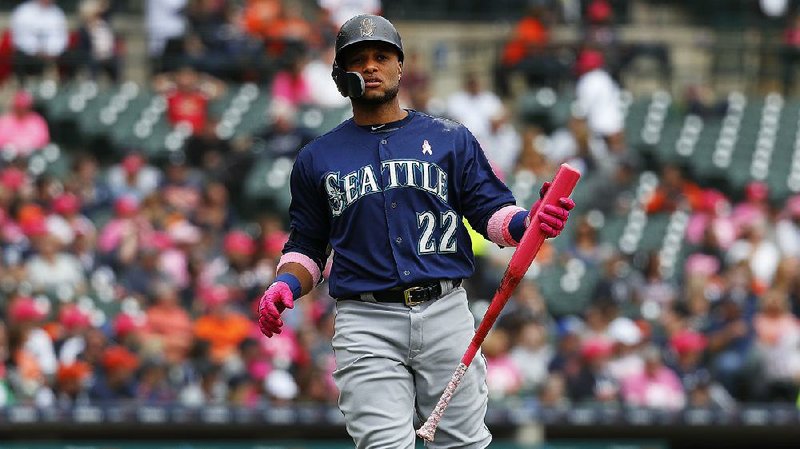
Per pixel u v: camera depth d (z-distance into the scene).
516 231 19.89
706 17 81.75
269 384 46.12
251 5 71.19
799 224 63.03
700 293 55.19
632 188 66.94
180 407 43.53
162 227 55.62
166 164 65.44
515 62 72.88
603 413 45.19
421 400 20.25
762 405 49.09
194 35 70.38
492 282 54.28
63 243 53.19
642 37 80.25
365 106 20.28
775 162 70.44
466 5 78.50
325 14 72.94
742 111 73.38
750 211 63.81
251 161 63.31
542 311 53.00
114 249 53.75
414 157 20.11
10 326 46.00
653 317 54.41
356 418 19.94
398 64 20.19
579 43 73.44
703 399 48.41
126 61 72.19
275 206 62.41
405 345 19.95
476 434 20.20
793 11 81.31
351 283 20.09
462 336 20.16
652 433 45.78
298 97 68.62
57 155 63.19
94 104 67.75
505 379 48.03
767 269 59.66
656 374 49.19
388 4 77.69
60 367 44.81
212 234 56.84
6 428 42.53
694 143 71.25
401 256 19.94
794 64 79.06
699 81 79.12
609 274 57.09
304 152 20.52
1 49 68.88
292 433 44.06
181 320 49.09
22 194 55.09
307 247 20.72
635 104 72.69
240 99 68.50
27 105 64.38
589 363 48.19
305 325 48.66
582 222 59.97
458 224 20.20
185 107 66.88
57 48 69.44
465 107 68.00
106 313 49.81
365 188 20.00
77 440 43.16
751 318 53.00
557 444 45.06
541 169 65.56
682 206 64.44
